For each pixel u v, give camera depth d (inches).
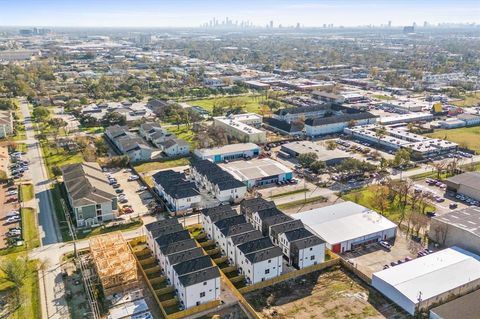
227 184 5098.4
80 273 3624.5
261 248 3602.4
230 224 4005.9
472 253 3786.9
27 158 6619.1
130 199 5162.4
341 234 4087.1
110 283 3351.4
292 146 6963.6
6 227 4441.4
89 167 5521.7
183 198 4771.2
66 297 3312.0
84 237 4247.0
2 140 7465.6
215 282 3225.9
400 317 3120.1
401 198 5142.7
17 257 3831.2
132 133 7687.0
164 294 3368.6
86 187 4739.2
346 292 3422.7
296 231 3848.4
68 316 3107.8
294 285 3521.2
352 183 5669.3
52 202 5044.3
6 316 3097.9
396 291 3243.1
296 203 5036.9
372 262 3836.1
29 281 3513.8
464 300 3090.6
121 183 5664.4
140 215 4741.6
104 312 3149.6
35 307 3198.8
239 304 3272.6
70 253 3937.0
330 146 6939.0
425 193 5231.3
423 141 7194.9
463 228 3907.5
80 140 7096.5
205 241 4170.8
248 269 3499.0
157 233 3838.6
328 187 5531.5
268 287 3489.2
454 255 3698.3
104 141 7544.3
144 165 6368.1
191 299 3159.5
